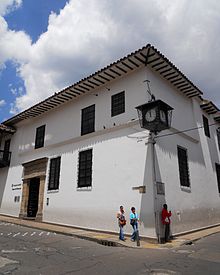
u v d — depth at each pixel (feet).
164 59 37.63
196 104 52.01
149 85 38.32
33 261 20.95
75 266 19.83
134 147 36.65
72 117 49.44
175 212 35.78
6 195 60.80
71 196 43.98
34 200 54.13
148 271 18.58
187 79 42.96
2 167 64.95
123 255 24.07
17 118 60.08
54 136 52.31
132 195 34.88
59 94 47.83
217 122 62.03
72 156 46.37
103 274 17.83
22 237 32.89
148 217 32.19
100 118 43.62
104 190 38.81
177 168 39.09
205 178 47.91
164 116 34.35
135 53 36.22
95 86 45.24
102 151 41.04
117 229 35.45
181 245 29.40
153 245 29.32
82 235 34.50
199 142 48.88
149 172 33.86
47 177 50.37
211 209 47.34
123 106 40.68
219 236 35.96
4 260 20.85
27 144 59.62
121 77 42.22
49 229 39.88
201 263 20.86
